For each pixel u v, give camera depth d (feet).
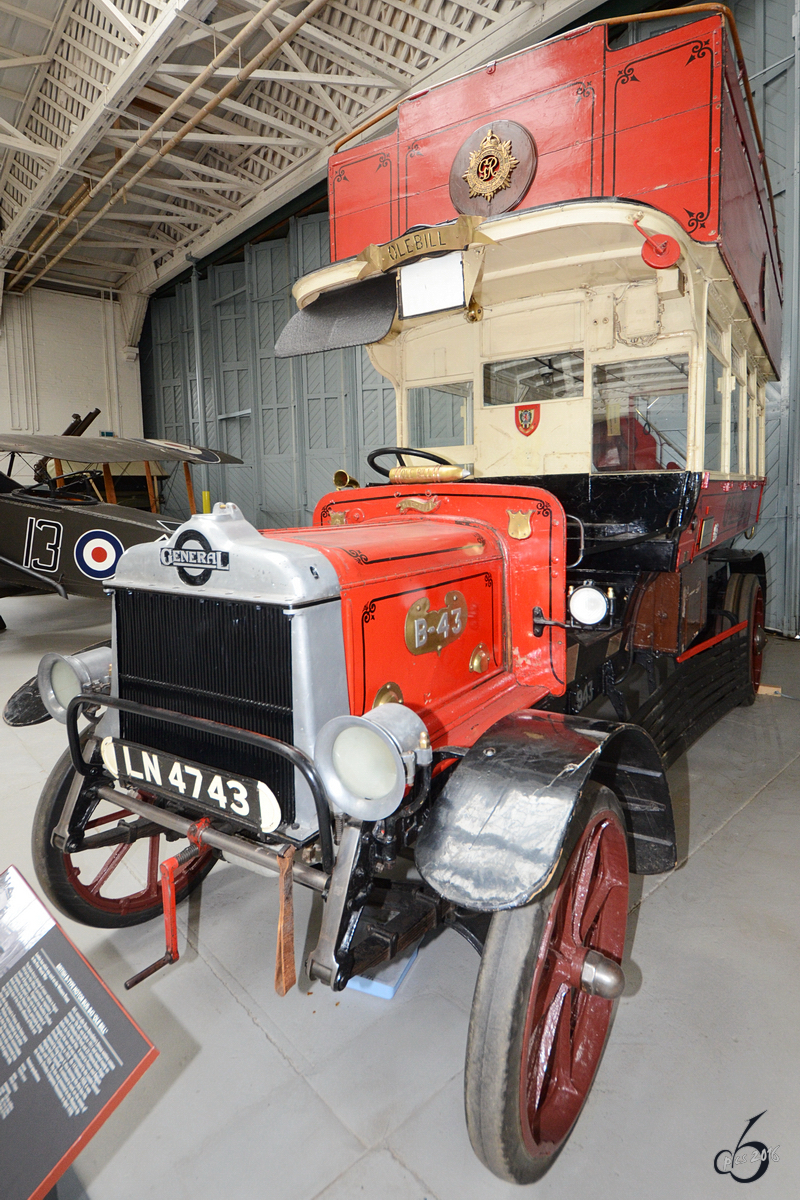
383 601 5.11
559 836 3.98
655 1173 4.41
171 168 33.06
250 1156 4.58
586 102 7.83
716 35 7.04
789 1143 4.58
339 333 8.02
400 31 22.85
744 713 13.24
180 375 43.39
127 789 5.99
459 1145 4.62
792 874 7.75
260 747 4.79
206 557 4.92
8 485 20.02
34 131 31.14
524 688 6.57
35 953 4.75
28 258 38.78
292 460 35.70
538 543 6.57
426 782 4.35
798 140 18.40
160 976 6.26
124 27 21.29
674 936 6.73
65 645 20.15
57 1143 3.82
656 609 9.25
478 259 7.40
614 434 9.23
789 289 19.03
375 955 4.39
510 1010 3.92
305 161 28.86
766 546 20.18
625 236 7.06
